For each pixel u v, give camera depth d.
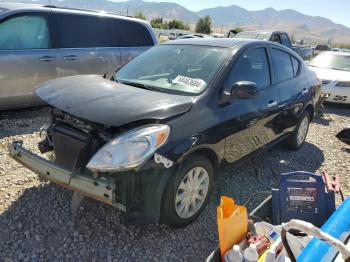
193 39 4.38
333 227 2.47
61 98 3.08
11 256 2.78
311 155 5.47
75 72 6.45
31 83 5.95
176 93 3.37
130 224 3.05
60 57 6.19
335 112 9.09
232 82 3.58
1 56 5.57
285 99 4.56
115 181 2.70
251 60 4.01
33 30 5.96
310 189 3.02
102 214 3.34
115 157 2.60
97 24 6.74
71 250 2.89
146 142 2.66
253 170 4.65
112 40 6.93
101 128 2.88
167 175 2.86
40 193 3.63
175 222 3.11
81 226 3.17
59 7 6.56
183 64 3.79
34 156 3.12
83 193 2.77
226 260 2.34
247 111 3.70
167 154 2.75
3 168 4.11
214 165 3.45
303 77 5.28
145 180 2.85
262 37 13.92
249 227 2.66
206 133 3.10
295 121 5.06
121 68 4.23
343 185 4.48
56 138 3.08
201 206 3.36
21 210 3.33
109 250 2.91
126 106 2.85
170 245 3.03
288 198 3.04
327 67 10.68
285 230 1.91
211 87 3.37
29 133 5.34
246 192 4.04
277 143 5.14
